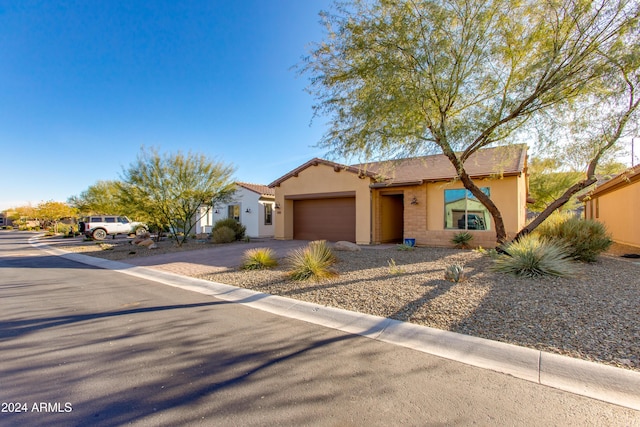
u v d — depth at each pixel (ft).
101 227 83.97
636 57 24.22
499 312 16.80
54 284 27.66
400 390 10.27
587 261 31.32
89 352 13.35
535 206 79.82
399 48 26.61
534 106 29.55
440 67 26.81
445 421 8.66
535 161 34.50
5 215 210.38
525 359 12.19
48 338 14.92
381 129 29.35
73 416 9.05
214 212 81.46
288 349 13.62
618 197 52.16
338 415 8.97
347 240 58.80
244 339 14.74
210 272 31.73
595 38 26.04
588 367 11.32
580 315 15.93
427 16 26.14
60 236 102.94
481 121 30.73
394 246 49.60
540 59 27.96
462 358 12.64
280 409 9.30
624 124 28.30
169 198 53.06
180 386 10.65
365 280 24.97
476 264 30.27
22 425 8.66
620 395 9.88
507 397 9.84
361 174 51.96
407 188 51.13
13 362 12.44
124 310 19.49
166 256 45.14
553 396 9.89
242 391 10.30
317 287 23.61
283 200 65.36
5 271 35.06
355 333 15.53
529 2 26.37
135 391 10.36
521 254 25.45
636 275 24.64
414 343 14.21
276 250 47.73
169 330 15.92
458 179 40.86
